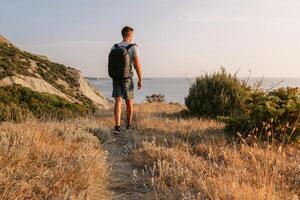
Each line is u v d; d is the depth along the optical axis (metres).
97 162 4.81
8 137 5.07
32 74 28.02
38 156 4.57
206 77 11.16
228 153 5.61
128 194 4.25
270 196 3.78
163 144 6.54
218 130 7.88
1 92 11.83
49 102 13.04
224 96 10.35
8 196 3.41
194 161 5.22
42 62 33.75
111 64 8.08
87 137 6.59
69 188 3.81
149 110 13.12
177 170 4.77
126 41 8.26
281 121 6.81
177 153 5.59
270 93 7.44
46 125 7.11
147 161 5.46
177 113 11.66
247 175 4.65
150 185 4.51
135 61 8.16
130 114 8.38
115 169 5.27
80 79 35.34
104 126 8.32
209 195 3.79
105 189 4.36
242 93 10.30
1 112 9.62
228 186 3.99
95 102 32.69
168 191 4.13
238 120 7.30
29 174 3.91
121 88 8.12
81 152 5.09
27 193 3.60
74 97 31.22
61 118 11.69
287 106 6.71
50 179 3.94
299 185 4.43
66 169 4.31
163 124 8.74
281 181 4.56
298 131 6.66
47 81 29.94
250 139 6.73
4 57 28.38
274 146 6.20
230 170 4.77
